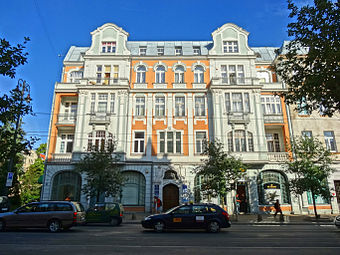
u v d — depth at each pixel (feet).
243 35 93.61
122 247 28.76
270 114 84.69
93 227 49.78
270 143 86.79
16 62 30.25
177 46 98.94
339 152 81.61
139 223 58.08
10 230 44.04
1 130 33.50
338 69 31.04
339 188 79.25
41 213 43.32
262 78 93.35
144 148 82.43
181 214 42.96
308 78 33.68
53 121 85.97
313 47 34.01
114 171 66.03
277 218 65.41
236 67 90.17
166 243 31.48
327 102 33.42
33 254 25.18
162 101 87.71
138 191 79.36
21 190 98.48
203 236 37.37
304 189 64.28
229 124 82.02
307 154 67.67
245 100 84.43
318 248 28.43
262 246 29.58
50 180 79.41
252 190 77.46
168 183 79.10
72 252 26.09
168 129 84.12
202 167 70.38
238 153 78.84
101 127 82.12
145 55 91.66
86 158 67.62
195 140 83.10
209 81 89.10
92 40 92.79
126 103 84.58
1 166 77.56
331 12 31.76
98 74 90.12
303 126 84.33
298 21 34.78
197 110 86.38
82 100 84.43
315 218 62.13
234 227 49.52
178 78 90.79
